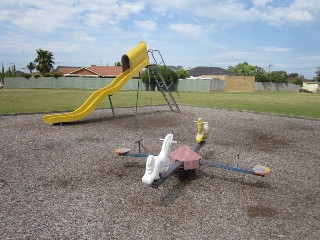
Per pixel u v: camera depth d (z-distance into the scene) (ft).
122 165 20.97
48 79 166.61
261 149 26.40
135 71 46.34
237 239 11.84
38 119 41.39
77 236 11.79
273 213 14.17
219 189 16.93
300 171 20.54
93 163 21.34
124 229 12.39
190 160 17.81
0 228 12.27
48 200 15.08
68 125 37.14
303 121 42.86
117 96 92.94
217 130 34.81
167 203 14.97
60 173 19.16
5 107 55.31
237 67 279.69
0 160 21.71
